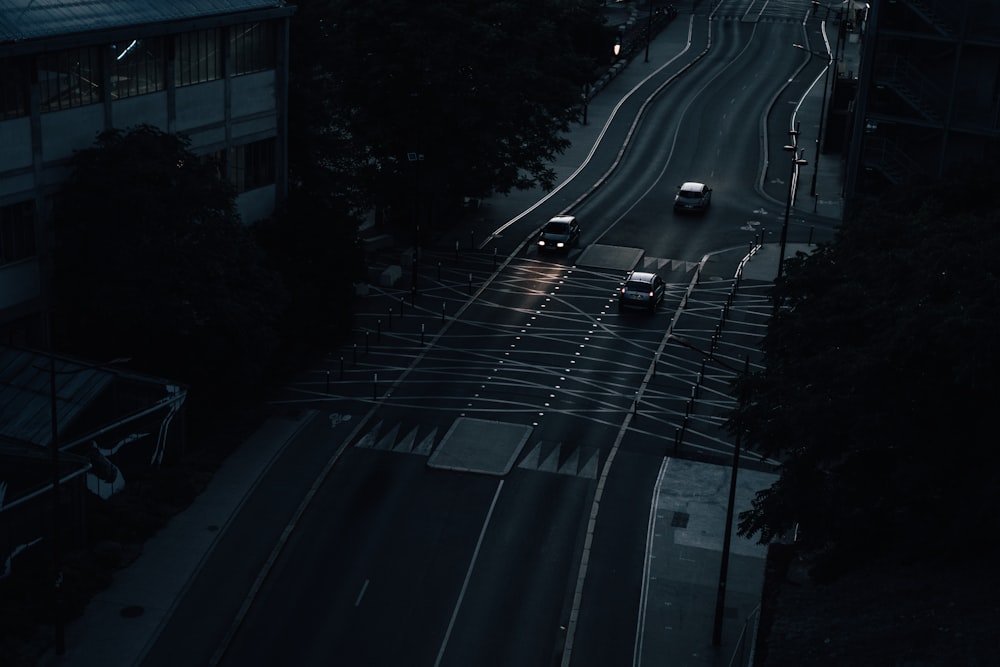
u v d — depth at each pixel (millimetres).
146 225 55469
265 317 59312
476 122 82188
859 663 38969
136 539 49500
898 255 42406
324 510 52781
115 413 52125
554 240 85875
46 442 49000
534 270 83125
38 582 45219
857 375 38344
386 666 43000
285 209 70062
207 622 45000
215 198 57250
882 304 40625
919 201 55438
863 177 81438
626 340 71625
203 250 56000
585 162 108875
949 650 37156
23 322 57406
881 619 41625
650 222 93875
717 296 79000
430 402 62781
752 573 49469
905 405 38406
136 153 55969
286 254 67562
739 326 74062
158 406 53406
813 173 102938
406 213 88812
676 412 62844
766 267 84562
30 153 55406
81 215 55625
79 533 48188
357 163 87125
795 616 45438
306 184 76250
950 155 77812
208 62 65938
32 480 45812
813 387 41438
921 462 38094
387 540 50719
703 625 46031
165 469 54656
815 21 167500
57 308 58188
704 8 176500
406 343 70000
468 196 89625
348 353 68312
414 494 54250
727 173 106438
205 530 50750
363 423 60281
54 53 55969
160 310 55031
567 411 62406
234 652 43406
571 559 50000
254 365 58750
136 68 61000
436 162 84375
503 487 55094
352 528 51500
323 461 56719
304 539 50594
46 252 57156
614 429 60781
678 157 110688
